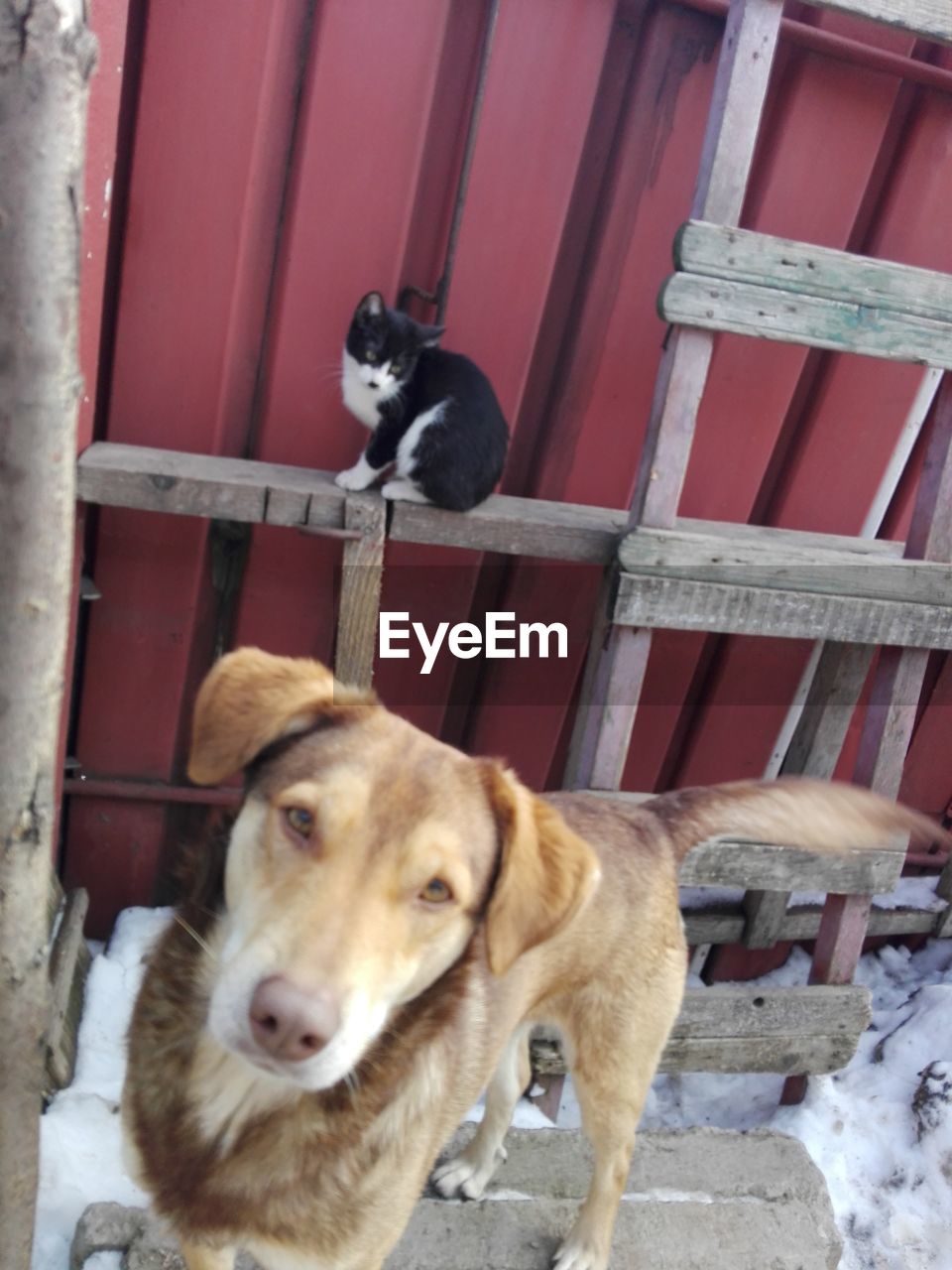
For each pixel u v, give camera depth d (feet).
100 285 2.53
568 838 1.67
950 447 2.84
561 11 2.70
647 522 2.68
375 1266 1.76
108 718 3.12
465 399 2.70
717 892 3.68
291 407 2.94
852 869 3.02
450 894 1.50
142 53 2.54
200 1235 1.69
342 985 1.32
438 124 2.77
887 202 3.11
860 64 2.91
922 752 3.95
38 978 1.54
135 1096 1.73
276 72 2.62
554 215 2.88
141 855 3.28
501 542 2.74
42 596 1.35
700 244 2.48
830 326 2.60
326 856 1.42
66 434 1.31
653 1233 2.49
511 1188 2.54
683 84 2.84
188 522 2.92
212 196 2.67
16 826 1.43
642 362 3.07
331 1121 1.63
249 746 1.55
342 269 2.82
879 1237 2.89
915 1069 3.44
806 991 3.09
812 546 2.92
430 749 1.60
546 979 2.17
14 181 1.19
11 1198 1.66
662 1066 3.02
